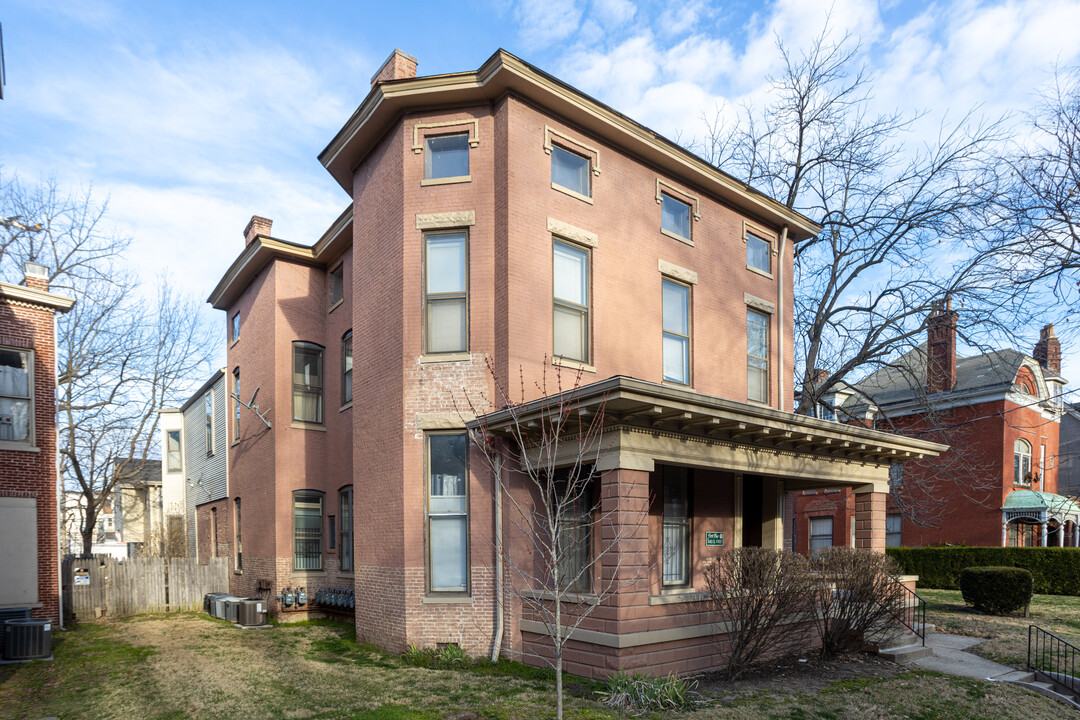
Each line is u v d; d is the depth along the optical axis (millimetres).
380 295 13500
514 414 10266
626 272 13859
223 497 22047
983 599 17375
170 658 12289
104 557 19297
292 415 17969
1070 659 12047
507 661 11109
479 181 12609
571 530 11625
